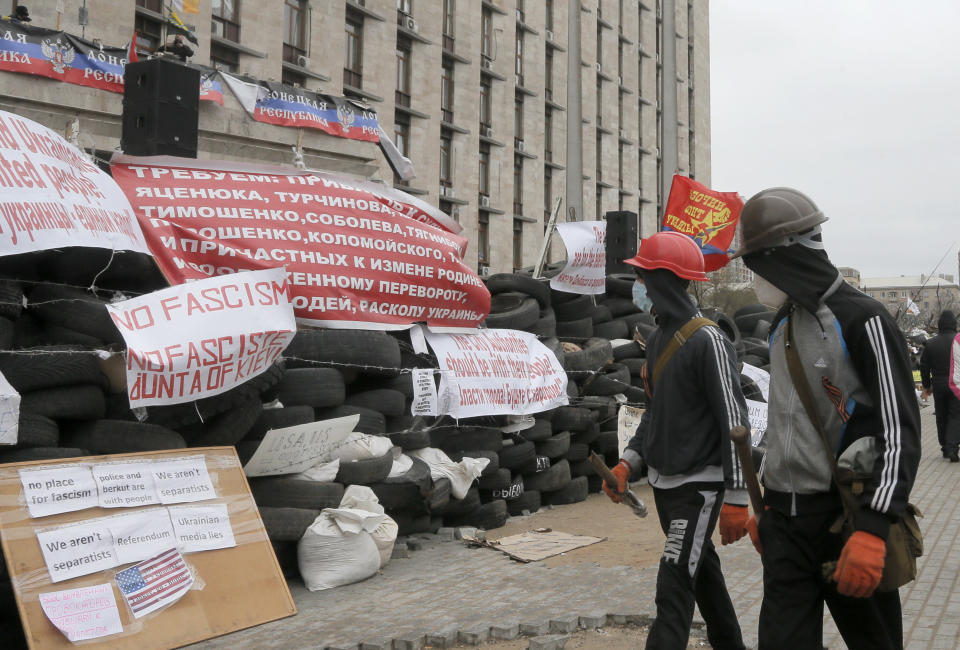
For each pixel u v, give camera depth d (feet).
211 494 18.26
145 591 16.01
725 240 39.32
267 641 16.25
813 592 9.98
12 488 15.20
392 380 25.73
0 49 51.21
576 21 157.79
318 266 23.97
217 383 19.20
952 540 24.35
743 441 11.14
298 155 26.40
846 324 9.57
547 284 37.04
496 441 28.50
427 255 26.73
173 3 77.51
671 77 196.03
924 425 67.10
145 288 22.24
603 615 17.31
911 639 15.69
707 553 13.32
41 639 14.35
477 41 130.52
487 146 135.13
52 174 17.94
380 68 110.42
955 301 287.69
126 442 18.03
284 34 97.19
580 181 156.97
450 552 23.90
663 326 13.25
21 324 18.71
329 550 20.13
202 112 42.63
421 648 16.07
